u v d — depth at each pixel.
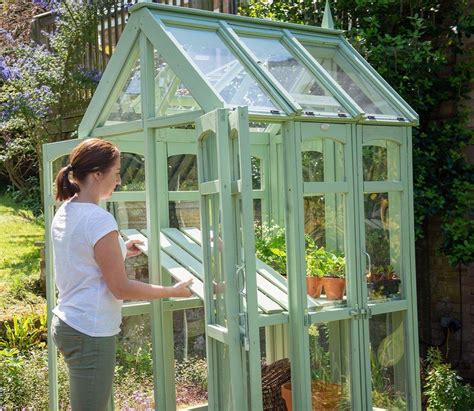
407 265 3.59
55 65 7.64
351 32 4.97
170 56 3.21
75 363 2.71
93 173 2.81
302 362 3.12
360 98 3.62
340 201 3.36
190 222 3.79
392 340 3.53
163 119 3.28
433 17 5.10
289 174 3.15
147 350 3.60
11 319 5.30
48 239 3.91
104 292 2.73
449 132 4.96
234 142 2.84
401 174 3.61
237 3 6.23
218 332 2.96
